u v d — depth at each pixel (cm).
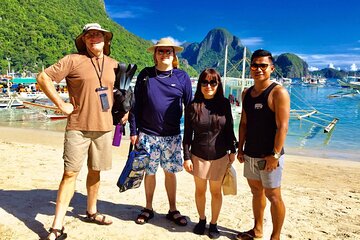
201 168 374
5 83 5159
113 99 373
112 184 606
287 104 326
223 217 463
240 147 386
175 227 412
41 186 555
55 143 1345
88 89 347
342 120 2889
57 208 355
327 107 4734
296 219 479
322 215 509
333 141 1758
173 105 398
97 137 365
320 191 688
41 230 375
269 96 336
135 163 387
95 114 352
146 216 420
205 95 365
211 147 368
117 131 402
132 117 400
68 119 356
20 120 2275
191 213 469
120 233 386
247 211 498
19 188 531
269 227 436
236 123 2153
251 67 346
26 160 780
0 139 1366
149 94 393
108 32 352
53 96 329
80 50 364
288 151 1416
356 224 477
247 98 361
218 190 381
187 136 380
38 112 2670
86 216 418
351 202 602
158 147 405
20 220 396
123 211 457
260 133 347
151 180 421
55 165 745
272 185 347
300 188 712
